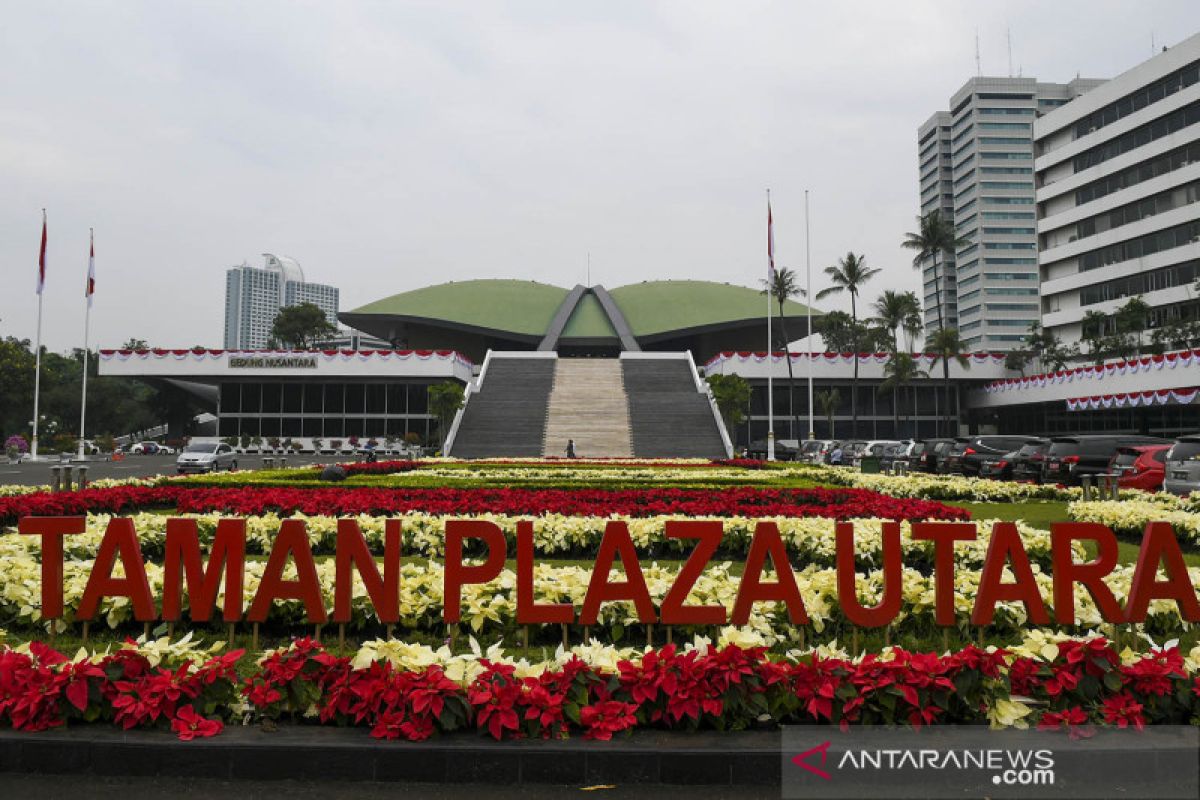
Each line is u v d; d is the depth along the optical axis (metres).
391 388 61.53
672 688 4.39
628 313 79.19
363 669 4.55
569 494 13.74
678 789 4.13
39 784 4.16
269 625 6.57
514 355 58.75
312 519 10.39
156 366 59.19
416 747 4.21
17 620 6.41
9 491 14.98
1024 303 109.00
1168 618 6.26
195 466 34.41
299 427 61.31
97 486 17.14
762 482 18.61
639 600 5.46
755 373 60.62
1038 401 54.09
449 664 4.56
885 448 39.75
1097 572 5.36
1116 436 21.30
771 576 6.40
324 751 4.23
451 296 81.12
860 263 57.81
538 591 6.01
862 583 6.27
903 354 58.50
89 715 4.51
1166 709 4.55
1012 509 16.48
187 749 4.26
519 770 4.18
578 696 4.46
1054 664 4.65
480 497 13.20
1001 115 110.75
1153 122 59.47
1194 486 15.79
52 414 72.12
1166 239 58.47
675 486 17.17
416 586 6.36
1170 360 40.62
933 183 124.38
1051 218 68.56
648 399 48.62
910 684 4.43
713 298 79.81
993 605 5.41
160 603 6.22
